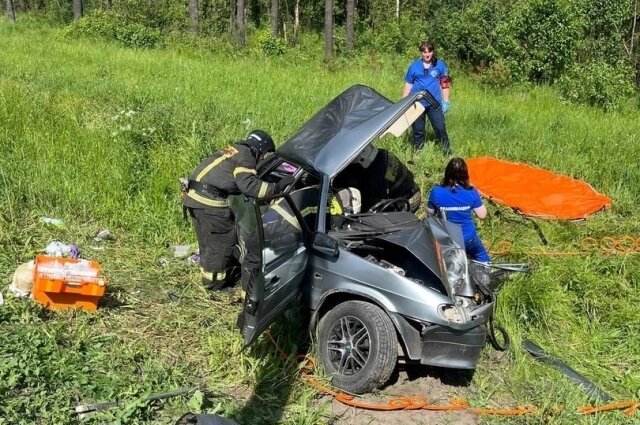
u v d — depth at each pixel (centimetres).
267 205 523
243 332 463
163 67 1672
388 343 474
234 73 1667
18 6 3984
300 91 1429
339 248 505
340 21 4072
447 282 498
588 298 668
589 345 605
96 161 827
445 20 3256
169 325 551
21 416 415
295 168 584
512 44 2278
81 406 435
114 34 2445
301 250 507
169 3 3247
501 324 591
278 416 459
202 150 882
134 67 1628
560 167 1033
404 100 566
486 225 808
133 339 527
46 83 1266
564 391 518
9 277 581
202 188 585
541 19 2258
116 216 733
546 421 486
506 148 1109
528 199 882
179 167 826
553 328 625
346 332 494
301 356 517
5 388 432
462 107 1462
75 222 721
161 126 956
